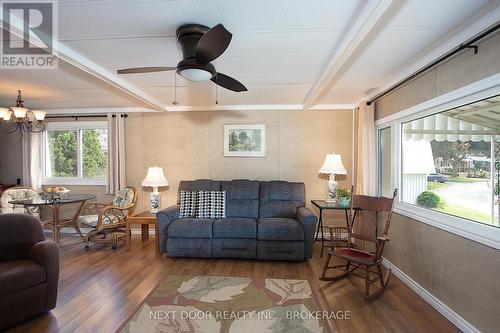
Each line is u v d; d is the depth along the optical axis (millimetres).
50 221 4219
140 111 4590
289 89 3504
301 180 4414
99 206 4508
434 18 1796
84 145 4770
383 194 3568
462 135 2139
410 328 2002
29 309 2059
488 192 1893
